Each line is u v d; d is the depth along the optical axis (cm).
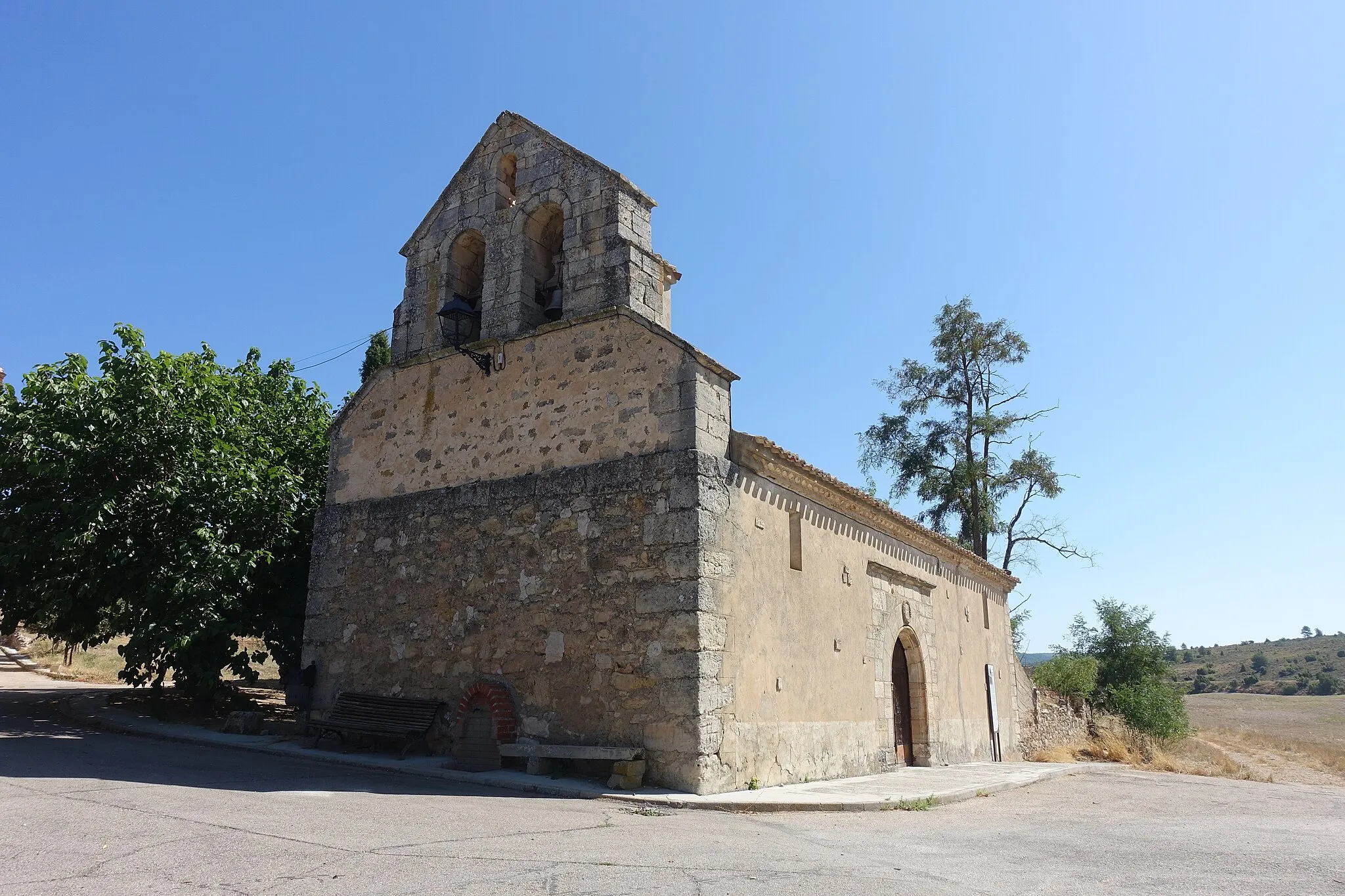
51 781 897
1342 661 10256
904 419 3581
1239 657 12169
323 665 1457
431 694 1314
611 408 1259
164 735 1376
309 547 1752
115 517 1495
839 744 1404
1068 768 1755
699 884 573
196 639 1499
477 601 1307
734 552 1198
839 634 1459
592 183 1406
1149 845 823
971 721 2048
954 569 2103
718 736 1095
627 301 1316
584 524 1228
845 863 673
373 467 1522
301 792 923
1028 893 587
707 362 1213
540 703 1200
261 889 514
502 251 1477
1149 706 3081
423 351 1533
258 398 1897
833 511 1512
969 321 3538
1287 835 924
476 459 1388
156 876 540
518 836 721
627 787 1055
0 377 1908
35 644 3041
